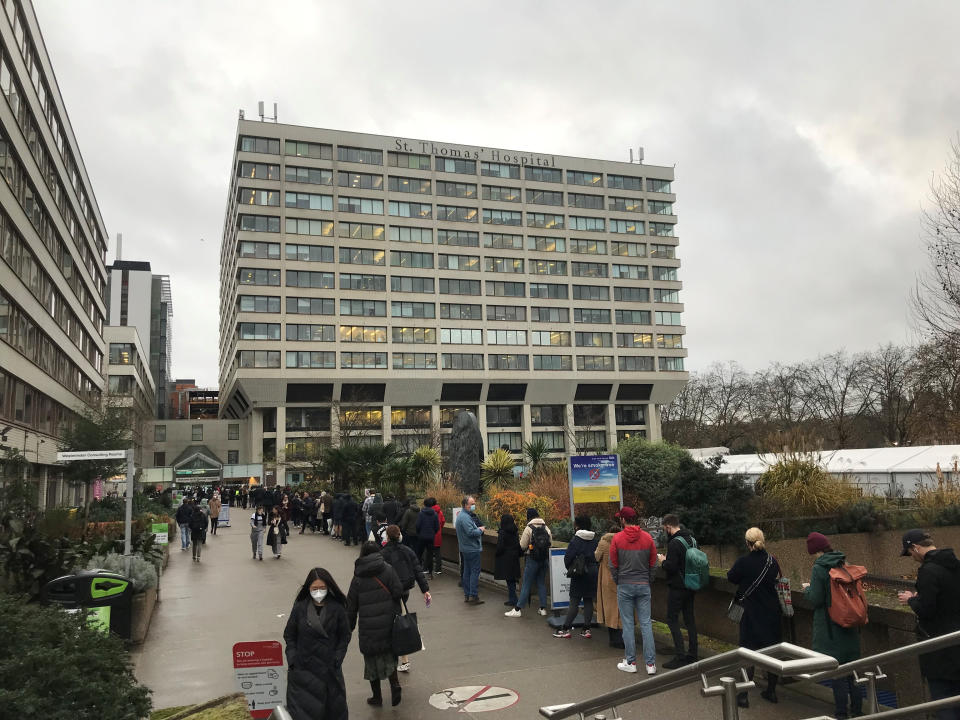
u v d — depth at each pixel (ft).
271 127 268.82
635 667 25.98
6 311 93.71
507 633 32.71
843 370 229.04
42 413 119.14
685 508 46.88
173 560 66.44
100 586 30.17
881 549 51.93
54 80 126.52
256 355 255.50
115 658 17.31
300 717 17.98
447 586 46.60
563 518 56.70
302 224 267.80
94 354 188.14
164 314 508.12
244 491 182.60
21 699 14.20
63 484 139.33
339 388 265.54
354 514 74.69
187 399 560.61
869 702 14.17
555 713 16.42
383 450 108.99
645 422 317.42
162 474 229.45
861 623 20.77
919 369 98.89
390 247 278.67
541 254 302.25
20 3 101.60
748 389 273.33
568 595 35.22
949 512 56.49
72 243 145.48
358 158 279.28
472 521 40.88
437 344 280.51
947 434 102.06
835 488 54.60
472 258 291.79
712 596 30.37
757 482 56.49
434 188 288.92
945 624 17.63
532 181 305.94
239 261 257.14
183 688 25.88
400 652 22.89
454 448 90.22
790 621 26.55
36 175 111.14
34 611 18.10
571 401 301.43
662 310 320.50
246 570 57.57
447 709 22.75
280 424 258.37
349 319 268.62
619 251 316.60
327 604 19.27
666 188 329.52
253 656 18.71
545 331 298.76
